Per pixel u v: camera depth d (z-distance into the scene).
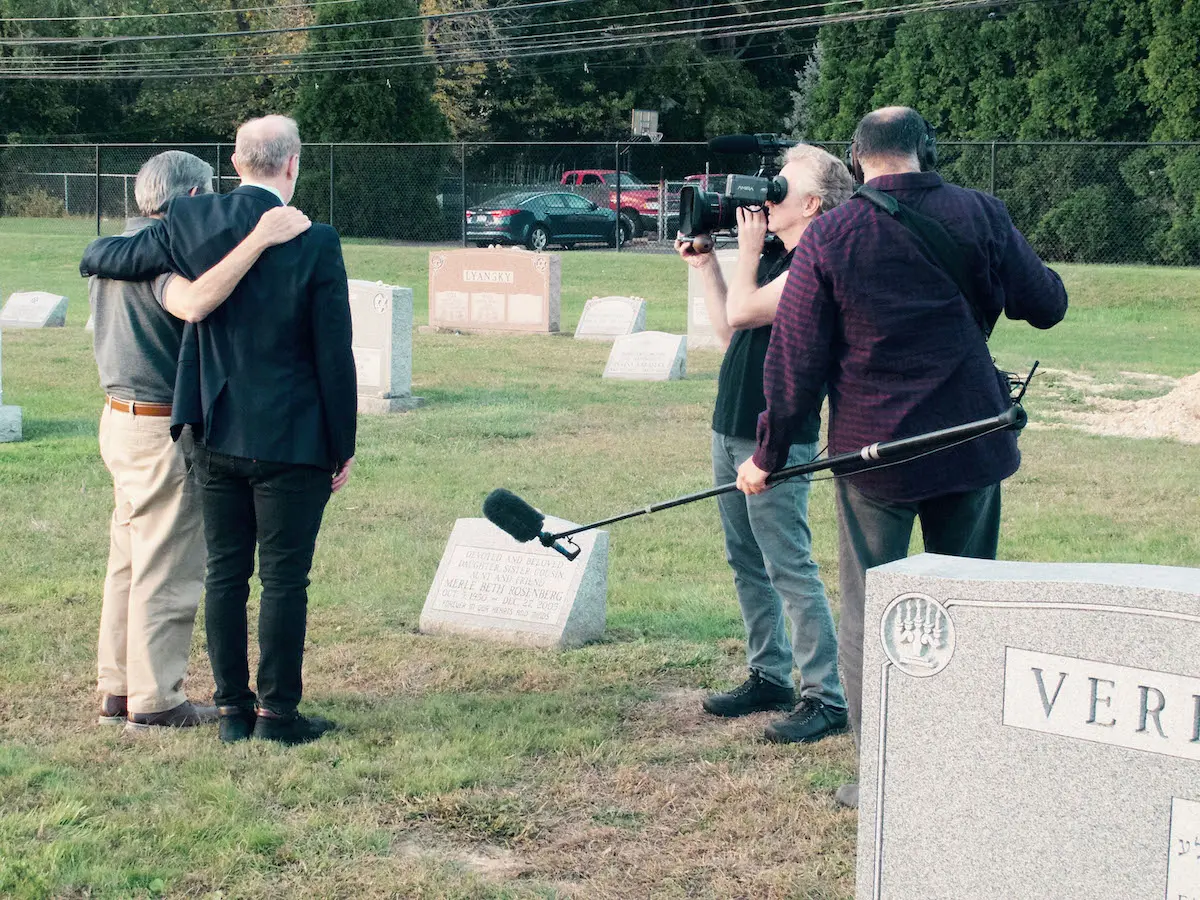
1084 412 12.41
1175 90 26.61
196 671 5.27
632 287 25.41
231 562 4.38
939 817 2.54
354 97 35.19
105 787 4.02
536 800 3.96
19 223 36.66
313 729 4.47
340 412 4.31
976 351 3.50
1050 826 2.41
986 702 2.46
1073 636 2.35
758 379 4.42
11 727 4.57
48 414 11.68
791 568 4.43
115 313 4.49
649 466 9.68
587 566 5.61
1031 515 8.11
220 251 4.22
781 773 4.14
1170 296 22.78
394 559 7.06
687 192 4.30
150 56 49.41
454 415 11.91
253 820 3.78
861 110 32.41
